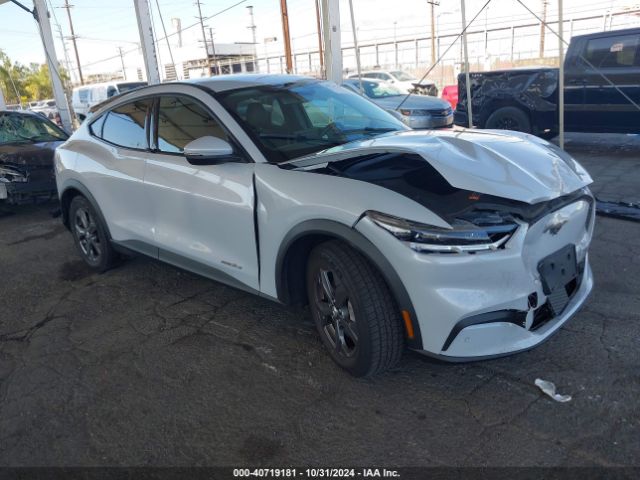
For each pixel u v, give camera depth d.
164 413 2.66
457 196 2.42
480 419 2.44
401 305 2.41
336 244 2.61
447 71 26.50
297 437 2.42
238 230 3.09
